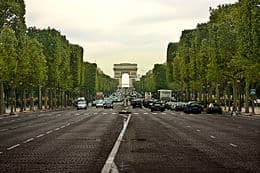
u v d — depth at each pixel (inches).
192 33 4665.4
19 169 751.7
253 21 2341.3
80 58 5807.1
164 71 7037.4
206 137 1355.8
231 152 976.3
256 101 4739.2
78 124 2017.7
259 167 764.0
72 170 739.4
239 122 2209.6
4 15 3120.1
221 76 3292.3
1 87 3166.8
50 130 1648.6
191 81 4402.1
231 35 3245.6
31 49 3683.6
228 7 3582.7
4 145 1131.9
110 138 1323.8
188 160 854.5
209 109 3417.8
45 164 808.3
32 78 3698.3
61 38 5147.6
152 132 1556.3
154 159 869.8
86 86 7175.2
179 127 1822.1
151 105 4079.7
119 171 726.5
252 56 2410.2
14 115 3083.2
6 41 3090.6
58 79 4485.7
